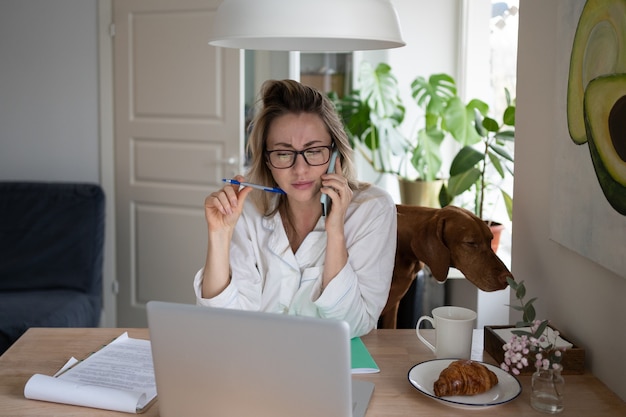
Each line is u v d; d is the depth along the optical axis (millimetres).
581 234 1526
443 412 1387
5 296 3334
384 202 1853
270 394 1228
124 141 3867
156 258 3873
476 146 3604
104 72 3852
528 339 1485
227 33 1345
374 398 1445
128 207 3904
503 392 1445
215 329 1222
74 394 1428
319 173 1735
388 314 2262
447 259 2010
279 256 1816
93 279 3494
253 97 3691
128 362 1604
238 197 1737
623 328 1416
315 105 1741
